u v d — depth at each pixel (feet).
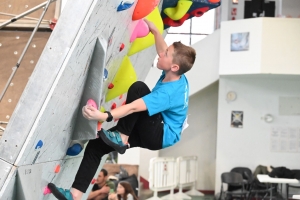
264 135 34.91
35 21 7.22
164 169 32.94
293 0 35.83
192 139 38.65
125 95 8.60
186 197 34.27
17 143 4.97
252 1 37.86
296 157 34.63
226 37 32.86
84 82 5.89
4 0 7.64
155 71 35.42
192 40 41.29
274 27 31.01
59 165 6.52
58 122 5.59
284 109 34.88
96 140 7.02
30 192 5.48
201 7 9.71
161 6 9.13
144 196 32.94
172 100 7.09
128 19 6.61
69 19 5.07
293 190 33.86
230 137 35.14
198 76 35.53
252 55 31.48
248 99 35.12
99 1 5.09
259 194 31.40
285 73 30.86
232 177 30.32
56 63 5.02
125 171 29.58
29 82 5.03
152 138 7.18
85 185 6.90
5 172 4.96
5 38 7.27
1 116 6.95
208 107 38.68
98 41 5.60
